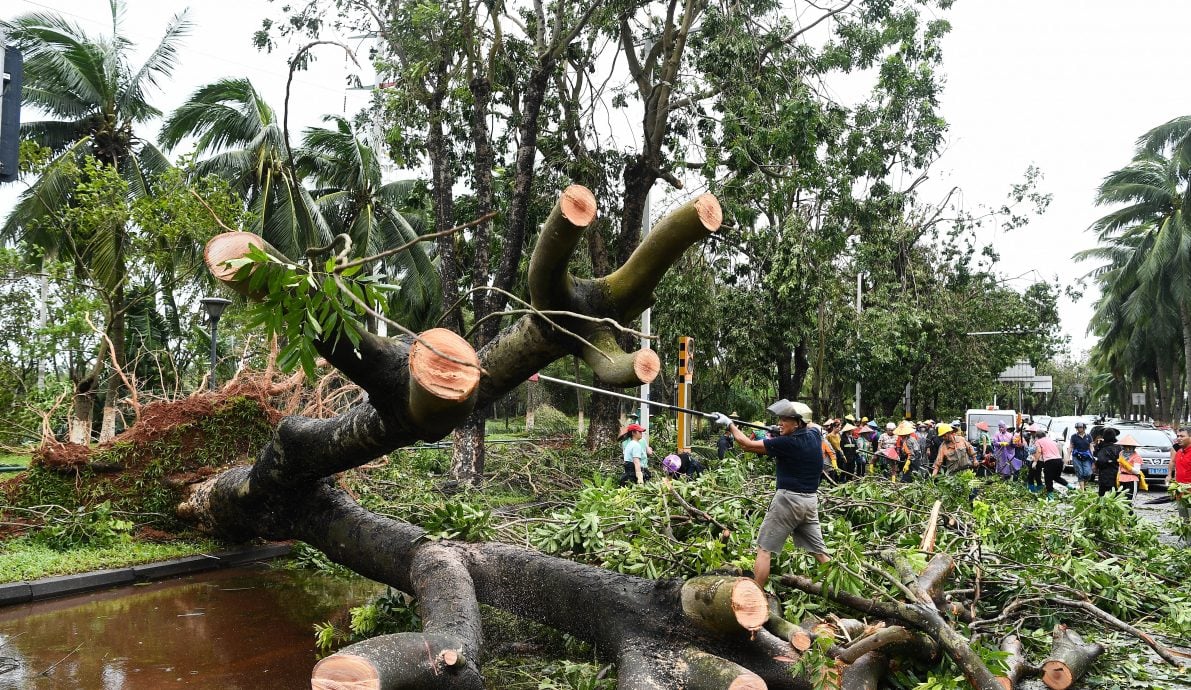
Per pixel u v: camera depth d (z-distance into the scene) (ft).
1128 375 155.43
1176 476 42.63
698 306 64.95
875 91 68.95
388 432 19.81
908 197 75.72
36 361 54.65
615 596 17.97
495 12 48.29
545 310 17.34
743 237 63.46
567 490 49.34
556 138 58.18
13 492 31.96
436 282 80.89
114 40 63.98
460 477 46.80
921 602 16.49
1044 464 53.06
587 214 15.58
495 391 18.95
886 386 92.58
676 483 23.20
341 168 75.10
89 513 31.32
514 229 48.16
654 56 60.44
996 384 131.64
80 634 22.24
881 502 29.58
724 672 15.05
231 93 70.03
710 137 57.67
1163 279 120.78
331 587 28.58
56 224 57.47
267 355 39.27
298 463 23.67
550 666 19.99
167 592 27.32
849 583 16.85
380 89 54.70
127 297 57.31
